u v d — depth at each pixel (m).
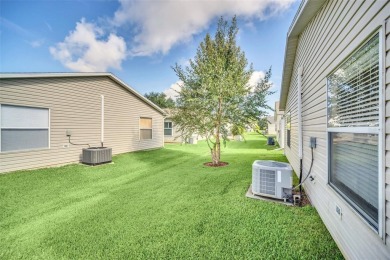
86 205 3.58
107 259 2.10
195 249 2.24
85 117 8.02
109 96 9.17
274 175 3.61
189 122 7.12
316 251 2.15
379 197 1.47
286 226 2.69
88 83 8.17
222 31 7.52
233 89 6.57
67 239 2.48
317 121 3.14
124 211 3.30
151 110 11.99
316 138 3.19
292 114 6.24
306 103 3.96
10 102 5.81
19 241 2.45
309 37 3.76
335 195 2.31
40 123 6.56
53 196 4.07
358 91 1.88
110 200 3.82
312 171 3.41
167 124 16.98
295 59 5.40
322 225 2.71
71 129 7.48
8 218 3.08
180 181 5.12
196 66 7.36
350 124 2.04
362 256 1.70
